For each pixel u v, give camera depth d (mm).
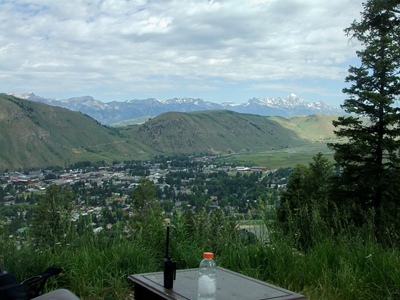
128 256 5934
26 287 5223
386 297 4715
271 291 3266
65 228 6172
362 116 24156
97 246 6215
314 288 5020
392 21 21812
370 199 22750
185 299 3018
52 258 5602
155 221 6738
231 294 3156
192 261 6031
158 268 6102
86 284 5363
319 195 22750
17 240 5953
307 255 5719
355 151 22672
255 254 5965
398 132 23000
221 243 6340
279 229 6246
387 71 22594
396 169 22422
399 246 5688
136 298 3619
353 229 6000
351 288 4852
